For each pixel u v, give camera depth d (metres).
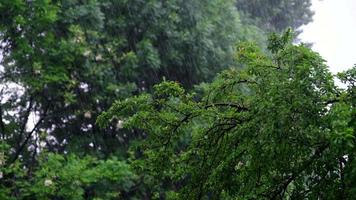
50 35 13.71
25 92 14.47
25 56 13.62
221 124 6.03
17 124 14.79
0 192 11.84
